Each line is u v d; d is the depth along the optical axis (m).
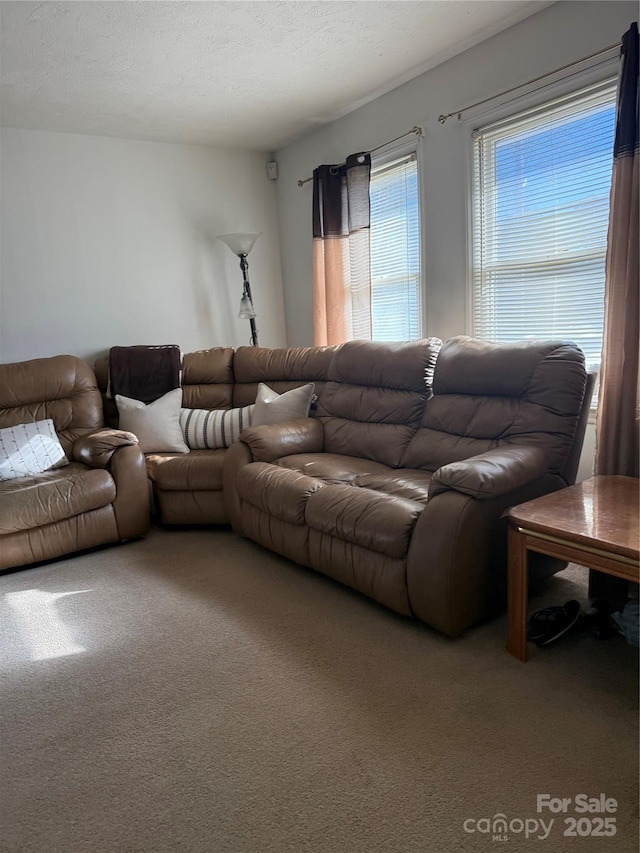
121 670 1.99
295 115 3.84
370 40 2.86
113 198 4.08
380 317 4.00
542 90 2.74
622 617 1.96
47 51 2.73
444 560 1.94
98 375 4.01
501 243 3.13
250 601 2.44
